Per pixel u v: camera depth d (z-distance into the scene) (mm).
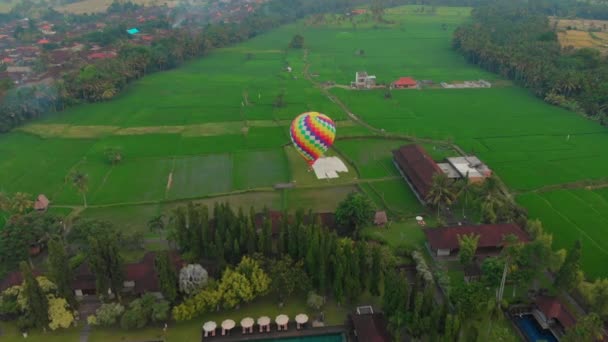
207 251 96438
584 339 70750
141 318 82625
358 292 87188
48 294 85000
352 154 157375
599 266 99125
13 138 175125
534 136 171375
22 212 112500
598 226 114250
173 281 85312
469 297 81938
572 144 163625
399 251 102312
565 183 135375
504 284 89812
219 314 87750
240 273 89062
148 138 172000
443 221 116812
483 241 101562
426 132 176250
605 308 80938
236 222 97125
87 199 128875
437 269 96438
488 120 188875
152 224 105688
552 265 89938
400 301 78375
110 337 82688
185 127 183000
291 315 87500
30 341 81688
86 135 175500
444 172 135625
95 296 91500
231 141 168875
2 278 94500
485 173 134000
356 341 80812
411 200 128250
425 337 77875
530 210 121125
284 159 154375
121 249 105938
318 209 124000
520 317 85500
